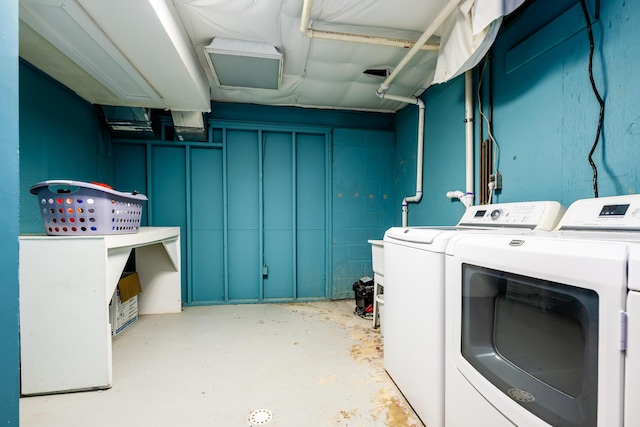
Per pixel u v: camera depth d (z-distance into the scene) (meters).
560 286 0.66
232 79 2.27
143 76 1.87
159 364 1.68
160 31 1.40
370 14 1.60
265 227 3.01
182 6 1.51
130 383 1.49
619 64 1.05
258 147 2.95
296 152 3.05
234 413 1.25
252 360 1.73
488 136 1.76
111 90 2.08
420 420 1.20
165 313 2.59
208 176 2.92
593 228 0.96
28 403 1.33
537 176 1.42
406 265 1.31
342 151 3.05
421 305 1.18
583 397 0.61
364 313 2.56
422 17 1.63
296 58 2.07
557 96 1.30
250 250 2.99
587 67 1.17
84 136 2.30
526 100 1.48
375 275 2.26
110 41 1.48
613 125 1.08
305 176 3.08
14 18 0.63
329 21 1.66
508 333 0.84
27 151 1.75
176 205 2.89
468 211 1.68
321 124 3.05
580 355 0.63
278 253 3.03
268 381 1.50
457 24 1.47
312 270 3.09
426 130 2.50
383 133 3.11
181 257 2.88
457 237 1.03
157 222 2.85
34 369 1.40
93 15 1.28
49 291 1.42
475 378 0.90
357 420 1.21
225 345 1.93
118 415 1.25
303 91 2.63
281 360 1.73
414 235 1.25
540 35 1.38
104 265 1.47
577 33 1.21
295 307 2.81
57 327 1.42
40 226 1.84
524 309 0.78
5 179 0.62
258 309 2.74
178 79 1.91
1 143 0.62
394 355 1.45
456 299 1.00
